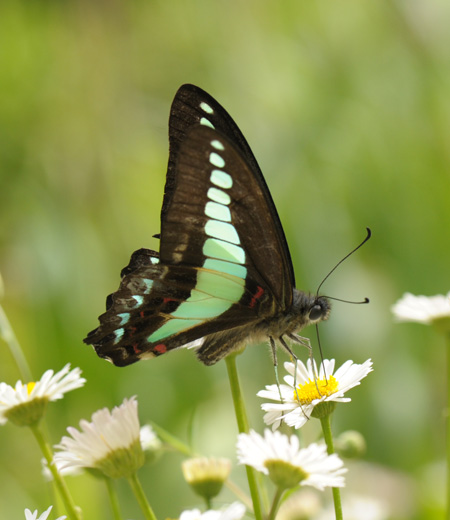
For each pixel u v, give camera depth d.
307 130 0.83
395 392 0.81
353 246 0.82
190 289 0.71
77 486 0.75
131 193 0.83
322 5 0.84
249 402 0.80
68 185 0.82
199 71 0.84
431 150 0.83
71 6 0.83
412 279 0.82
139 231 0.83
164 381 0.82
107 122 0.83
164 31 0.84
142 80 0.84
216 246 0.70
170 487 0.79
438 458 0.80
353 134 0.83
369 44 0.84
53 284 0.81
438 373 0.82
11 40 0.83
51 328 0.81
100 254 0.82
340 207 0.82
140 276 0.71
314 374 0.68
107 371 0.81
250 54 0.83
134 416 0.68
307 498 0.73
